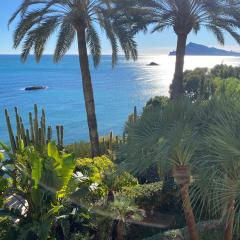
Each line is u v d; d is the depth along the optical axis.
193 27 23.20
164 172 8.28
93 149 21.81
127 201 11.74
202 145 7.65
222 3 20.81
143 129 8.35
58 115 60.84
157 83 133.62
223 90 9.02
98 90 106.44
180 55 22.66
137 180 14.53
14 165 12.70
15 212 12.17
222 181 7.18
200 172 7.52
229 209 7.43
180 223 12.64
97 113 63.22
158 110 8.54
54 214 11.63
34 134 22.05
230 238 8.30
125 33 20.95
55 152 11.79
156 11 22.14
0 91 101.25
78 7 20.45
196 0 21.30
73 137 44.25
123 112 64.00
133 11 20.73
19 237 10.96
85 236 11.52
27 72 196.00
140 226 12.33
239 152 6.88
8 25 20.56
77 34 21.17
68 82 131.38
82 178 12.55
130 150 8.34
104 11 20.78
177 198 13.48
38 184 11.55
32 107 69.94
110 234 12.03
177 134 7.66
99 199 12.46
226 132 7.07
